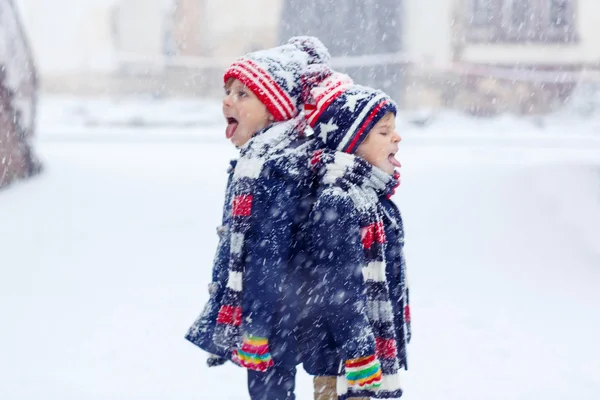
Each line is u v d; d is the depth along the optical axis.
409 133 24.78
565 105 31.72
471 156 15.84
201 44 38.91
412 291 6.59
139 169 12.99
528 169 11.59
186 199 10.66
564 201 9.70
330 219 2.90
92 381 4.27
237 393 4.11
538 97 32.00
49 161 13.71
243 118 3.16
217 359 3.23
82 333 5.24
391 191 3.09
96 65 39.31
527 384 4.31
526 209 9.55
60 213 9.69
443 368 4.59
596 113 29.67
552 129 27.19
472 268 7.40
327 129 3.04
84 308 5.91
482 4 33.19
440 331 5.36
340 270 2.88
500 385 4.30
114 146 17.98
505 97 32.06
